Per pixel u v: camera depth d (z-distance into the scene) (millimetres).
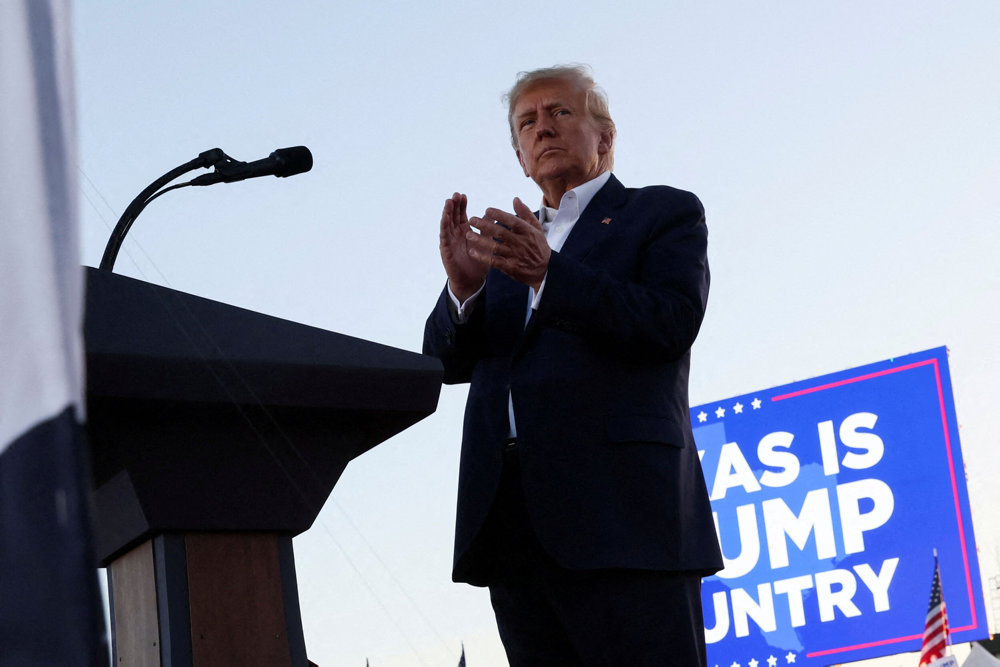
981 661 7332
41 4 1124
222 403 1538
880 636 9719
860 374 10219
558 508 2236
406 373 1674
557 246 2555
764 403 10484
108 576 1692
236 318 1608
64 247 1079
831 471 10164
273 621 1593
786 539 10195
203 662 1537
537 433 2297
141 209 2686
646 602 2232
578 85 2678
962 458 9727
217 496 1581
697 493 2396
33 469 1025
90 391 1443
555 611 2361
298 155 2844
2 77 1110
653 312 2256
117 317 1508
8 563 1001
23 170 1093
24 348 1058
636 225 2484
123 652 1624
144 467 1538
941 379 9914
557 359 2350
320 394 1605
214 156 2768
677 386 2408
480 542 2393
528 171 2711
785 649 9984
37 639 976
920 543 9703
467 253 2467
